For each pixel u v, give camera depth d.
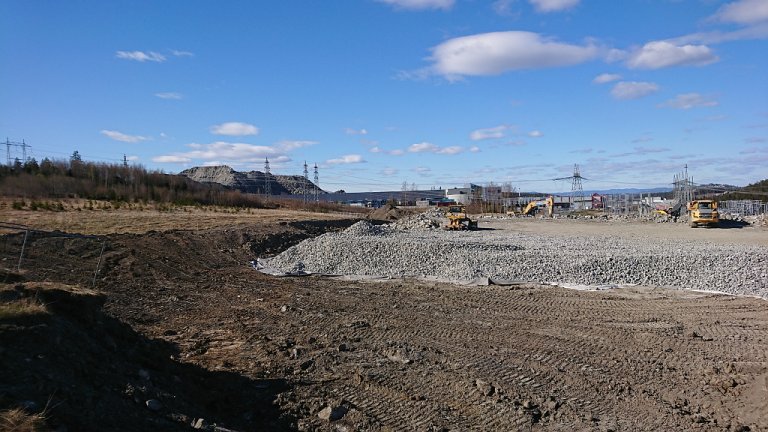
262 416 8.20
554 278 19.72
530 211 74.69
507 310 14.97
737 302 15.66
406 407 8.53
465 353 11.09
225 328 13.27
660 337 12.16
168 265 21.50
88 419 5.77
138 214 37.59
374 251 24.23
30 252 19.20
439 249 24.11
